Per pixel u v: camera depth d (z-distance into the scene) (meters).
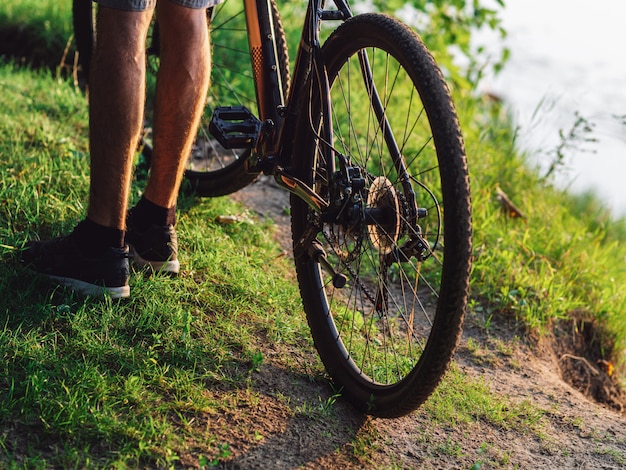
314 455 1.93
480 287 2.91
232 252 2.68
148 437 1.84
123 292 2.25
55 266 2.24
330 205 1.97
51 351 2.05
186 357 2.13
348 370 2.13
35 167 2.81
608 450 2.17
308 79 2.15
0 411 1.83
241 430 1.95
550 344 2.82
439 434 2.11
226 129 2.22
